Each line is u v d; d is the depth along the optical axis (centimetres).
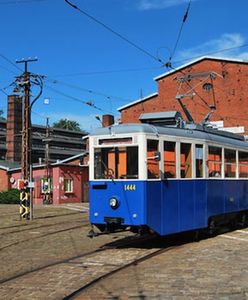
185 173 1469
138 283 909
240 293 815
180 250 1323
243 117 4669
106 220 1350
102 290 866
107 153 1366
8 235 1772
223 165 1695
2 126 7869
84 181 5300
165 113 1580
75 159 5344
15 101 6725
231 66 4753
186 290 844
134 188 1315
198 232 1541
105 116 5644
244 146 1891
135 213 1309
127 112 5325
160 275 976
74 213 3062
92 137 1394
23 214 2584
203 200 1544
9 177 5484
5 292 873
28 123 2808
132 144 1328
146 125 1350
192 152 1503
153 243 1491
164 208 1372
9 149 6712
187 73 4959
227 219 1755
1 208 3903
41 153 8056
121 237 1658
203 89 4881
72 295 837
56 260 1215
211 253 1252
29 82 2802
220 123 4706
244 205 1869
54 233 1805
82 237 1673
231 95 4738
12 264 1172
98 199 1370
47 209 3591
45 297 830
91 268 1087
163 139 1384
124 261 1170
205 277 946
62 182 5003
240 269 1021
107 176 1358
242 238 1584
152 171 1340
